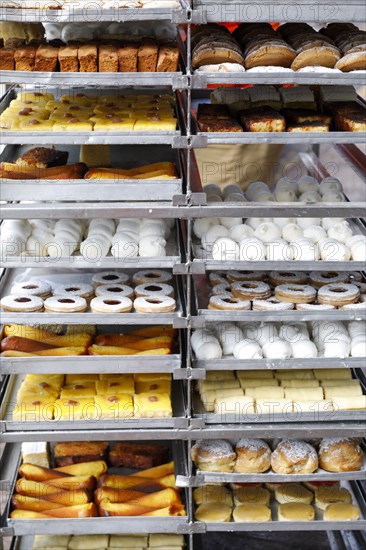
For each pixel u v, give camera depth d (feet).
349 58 8.30
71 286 9.23
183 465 9.65
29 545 9.34
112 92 10.93
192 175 9.59
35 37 9.85
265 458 9.17
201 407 9.25
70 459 9.92
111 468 9.96
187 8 7.71
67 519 8.84
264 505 9.29
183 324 8.64
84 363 8.80
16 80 8.08
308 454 9.14
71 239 8.96
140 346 9.18
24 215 8.16
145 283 9.34
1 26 9.62
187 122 8.10
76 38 9.86
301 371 9.74
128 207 8.21
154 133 8.20
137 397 9.13
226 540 10.11
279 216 8.31
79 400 9.14
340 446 9.19
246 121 8.51
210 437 8.91
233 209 8.25
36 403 9.02
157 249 8.82
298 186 10.34
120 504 8.98
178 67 8.77
